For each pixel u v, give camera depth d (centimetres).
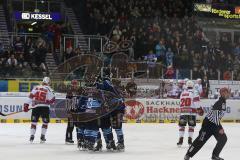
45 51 2317
